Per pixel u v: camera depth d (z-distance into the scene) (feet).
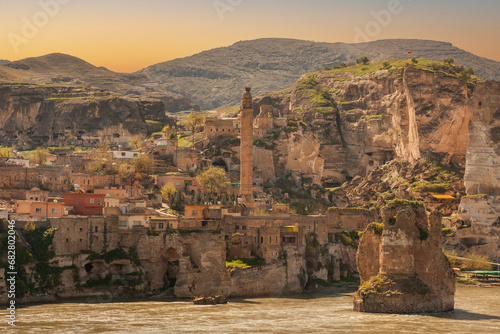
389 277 561.43
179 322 547.90
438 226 558.56
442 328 514.68
